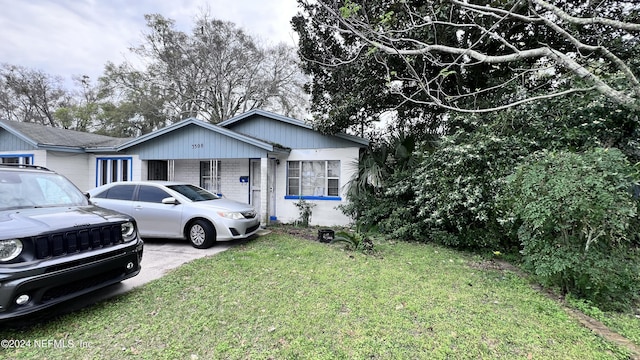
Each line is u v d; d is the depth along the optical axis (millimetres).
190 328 2750
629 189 3447
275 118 9430
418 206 6875
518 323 2928
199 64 22266
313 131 9156
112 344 2482
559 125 5840
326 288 3752
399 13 6066
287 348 2449
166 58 22031
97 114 24812
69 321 2854
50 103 27375
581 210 3248
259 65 23000
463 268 4770
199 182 10484
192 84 22359
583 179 3303
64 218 3025
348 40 7828
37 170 3996
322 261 4973
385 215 7570
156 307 3180
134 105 22375
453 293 3676
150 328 2738
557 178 3477
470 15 5820
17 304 2451
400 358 2338
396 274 4340
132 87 22969
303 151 9273
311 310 3139
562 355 2414
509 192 4449
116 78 22688
